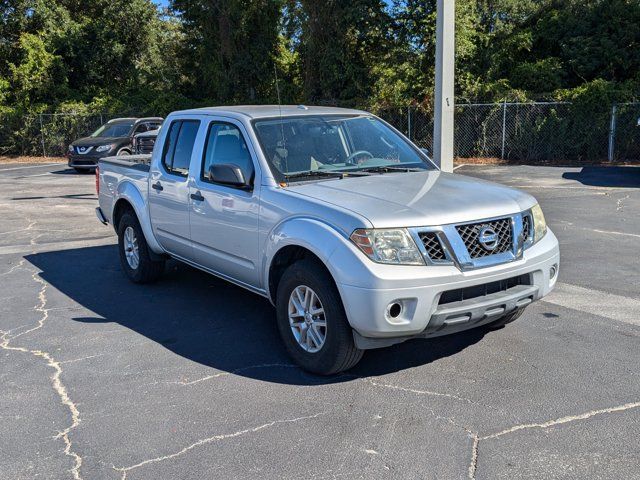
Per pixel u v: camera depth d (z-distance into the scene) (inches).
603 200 477.1
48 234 394.3
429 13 852.6
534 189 548.7
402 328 159.0
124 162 292.4
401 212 163.8
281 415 155.1
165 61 1339.8
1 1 1244.5
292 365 186.4
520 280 177.3
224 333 215.2
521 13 1090.7
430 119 872.9
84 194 585.3
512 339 201.2
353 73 907.4
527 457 133.6
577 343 196.5
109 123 850.8
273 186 191.0
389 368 182.1
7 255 337.4
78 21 1334.9
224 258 214.7
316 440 142.8
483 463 131.6
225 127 217.6
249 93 1107.9
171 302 251.4
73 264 316.2
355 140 221.1
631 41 971.9
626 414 151.1
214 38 1108.5
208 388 171.5
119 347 203.0
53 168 903.1
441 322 161.3
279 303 184.5
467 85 866.1
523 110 834.8
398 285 155.9
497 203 175.2
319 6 907.4
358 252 158.9
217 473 130.8
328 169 205.2
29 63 1158.3
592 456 133.3
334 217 167.0
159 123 843.4
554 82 972.6
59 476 131.0
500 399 160.4
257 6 1056.2
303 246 171.2
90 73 1293.1
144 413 157.6
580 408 154.6
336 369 172.7
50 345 205.3
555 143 823.1
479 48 991.0
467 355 189.5
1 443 144.6
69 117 1105.4
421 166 221.3
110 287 274.4
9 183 692.7
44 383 176.2
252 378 177.6
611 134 793.6
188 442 143.4
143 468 133.3
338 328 166.4
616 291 249.4
